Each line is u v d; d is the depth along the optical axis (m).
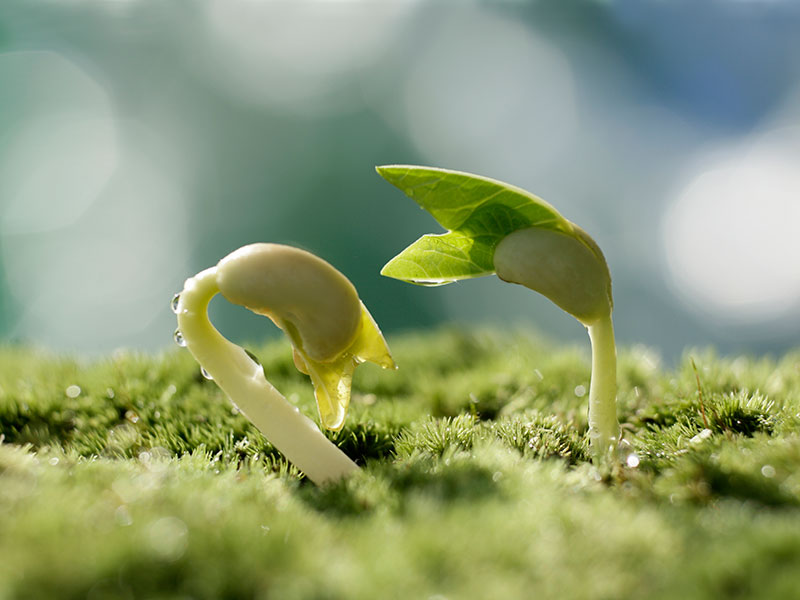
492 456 0.21
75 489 0.19
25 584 0.17
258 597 0.18
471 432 0.22
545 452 0.22
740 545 0.18
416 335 0.35
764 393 0.23
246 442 0.22
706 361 0.25
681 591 0.18
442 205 0.20
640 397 0.24
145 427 0.23
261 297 0.19
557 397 0.25
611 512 0.19
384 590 0.18
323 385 0.20
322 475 0.21
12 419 0.24
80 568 0.18
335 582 0.18
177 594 0.18
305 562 0.18
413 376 0.27
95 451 0.23
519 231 0.20
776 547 0.18
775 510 0.19
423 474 0.20
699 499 0.19
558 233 0.20
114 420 0.24
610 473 0.21
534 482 0.20
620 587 0.18
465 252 0.21
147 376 0.26
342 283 0.20
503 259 0.20
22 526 0.18
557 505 0.19
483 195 0.20
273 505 0.19
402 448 0.22
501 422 0.23
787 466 0.20
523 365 0.27
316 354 0.20
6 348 0.30
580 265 0.20
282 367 0.27
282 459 0.22
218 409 0.24
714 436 0.21
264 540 0.18
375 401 0.25
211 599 0.17
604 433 0.21
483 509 0.19
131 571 0.18
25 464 0.20
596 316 0.20
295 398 0.24
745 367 0.25
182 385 0.25
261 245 0.20
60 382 0.25
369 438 0.23
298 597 0.17
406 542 0.18
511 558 0.18
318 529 0.19
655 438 0.22
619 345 0.28
